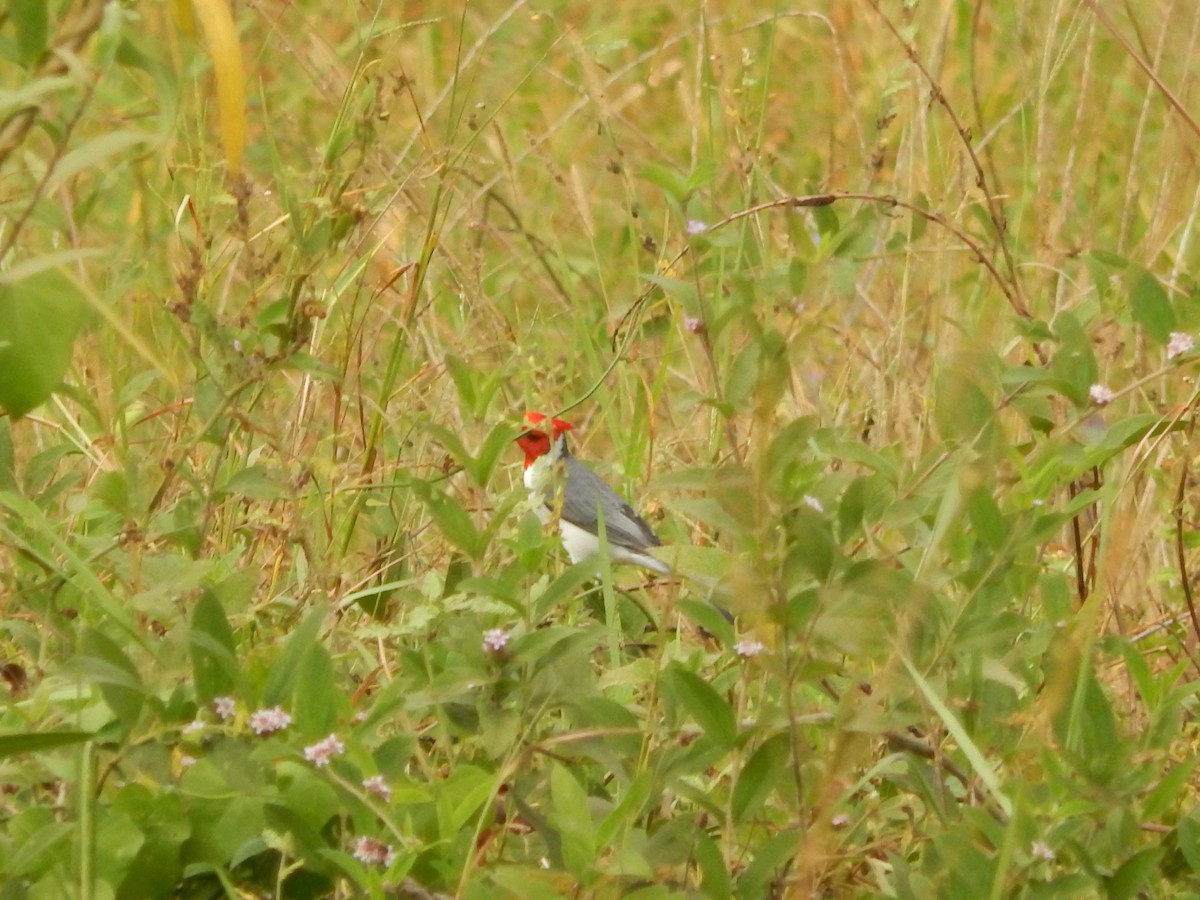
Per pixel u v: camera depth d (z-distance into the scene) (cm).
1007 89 1488
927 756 660
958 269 1244
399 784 570
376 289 1119
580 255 1538
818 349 1217
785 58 1742
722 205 1285
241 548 757
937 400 646
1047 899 532
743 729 570
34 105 453
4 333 434
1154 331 712
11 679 659
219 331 772
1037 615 804
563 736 584
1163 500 910
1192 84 1270
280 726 527
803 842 534
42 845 520
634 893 522
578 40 1320
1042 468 648
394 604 859
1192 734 714
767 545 514
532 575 714
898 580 554
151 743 536
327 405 1105
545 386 1100
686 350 1090
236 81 482
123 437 756
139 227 1010
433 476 983
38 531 723
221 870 550
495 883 545
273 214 1129
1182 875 612
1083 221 1270
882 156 1102
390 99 1195
